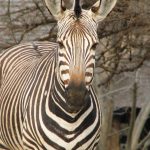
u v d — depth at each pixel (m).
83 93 10.70
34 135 11.76
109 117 21.44
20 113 12.31
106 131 21.06
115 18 17.70
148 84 23.25
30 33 20.12
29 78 12.62
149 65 22.20
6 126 12.84
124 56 19.80
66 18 11.12
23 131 12.02
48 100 11.62
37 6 18.52
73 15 11.09
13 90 12.94
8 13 18.95
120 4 17.75
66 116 11.37
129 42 18.50
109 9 11.49
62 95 11.30
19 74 13.19
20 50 14.20
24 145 12.03
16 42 18.92
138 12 17.78
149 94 23.09
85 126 11.53
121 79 21.48
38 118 11.66
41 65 12.50
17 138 12.50
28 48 14.27
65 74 10.90
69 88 10.73
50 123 11.49
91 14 11.36
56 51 11.92
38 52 13.94
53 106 11.49
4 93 13.27
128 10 17.73
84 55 10.77
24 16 19.05
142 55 19.42
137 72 21.41
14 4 20.69
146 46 18.66
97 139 12.02
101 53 18.95
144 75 23.02
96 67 19.73
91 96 11.76
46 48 14.20
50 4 11.32
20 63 13.66
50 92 11.65
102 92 21.06
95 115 11.75
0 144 13.52
